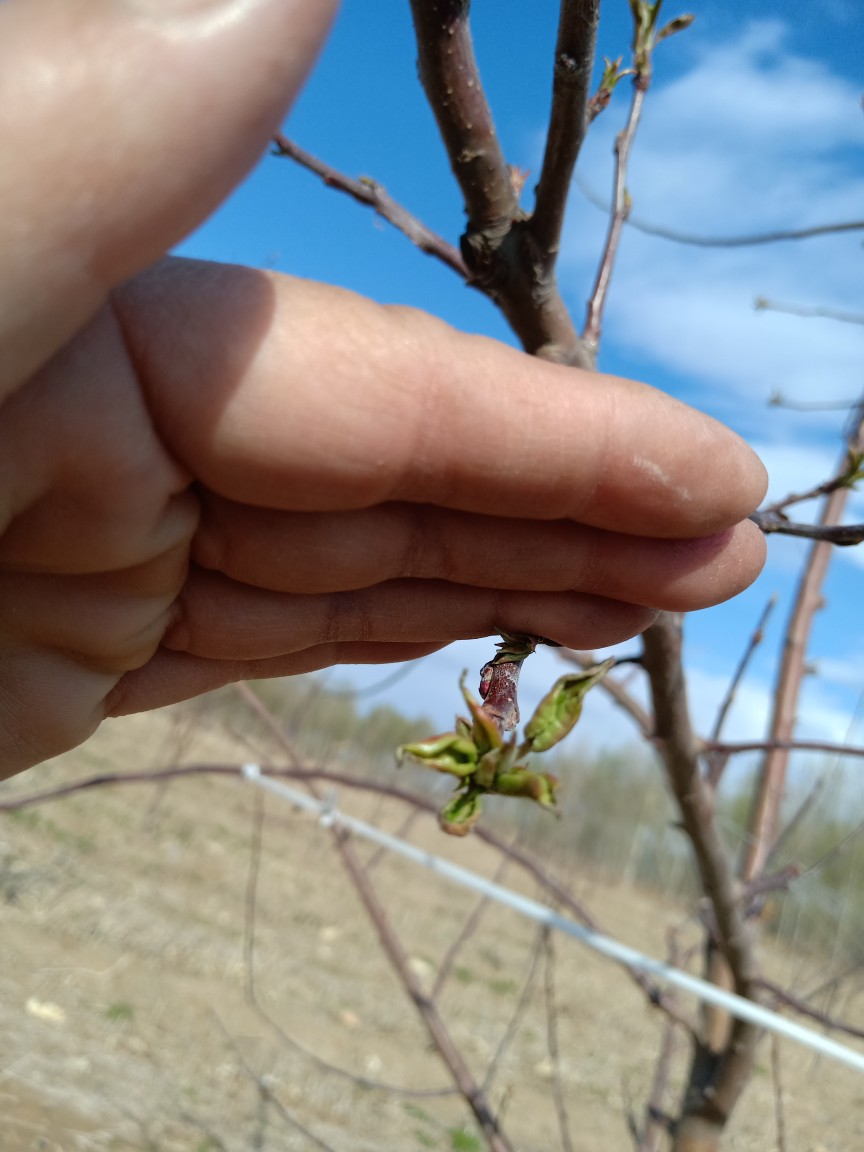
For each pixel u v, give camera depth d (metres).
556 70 0.13
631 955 0.26
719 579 0.13
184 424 0.10
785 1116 0.72
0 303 0.07
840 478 0.17
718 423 0.12
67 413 0.10
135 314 0.10
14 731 0.14
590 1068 0.73
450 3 0.13
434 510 0.12
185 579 0.13
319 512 0.12
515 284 0.15
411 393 0.11
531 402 0.11
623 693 0.24
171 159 0.07
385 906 1.10
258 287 0.10
